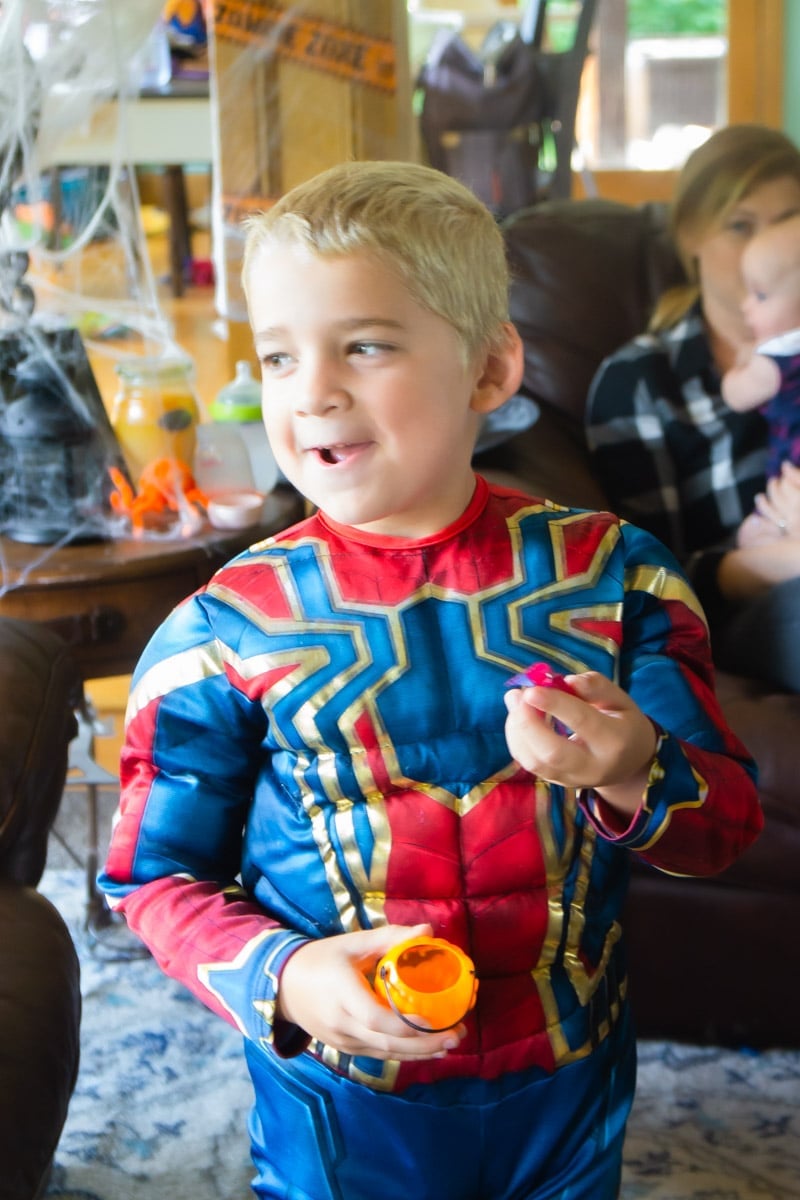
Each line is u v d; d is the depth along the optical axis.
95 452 1.60
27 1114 0.78
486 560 0.88
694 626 0.93
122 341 1.89
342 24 1.96
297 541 0.91
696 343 1.80
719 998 1.54
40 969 0.91
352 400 0.80
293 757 0.88
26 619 1.47
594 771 0.76
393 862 0.85
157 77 2.63
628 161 4.36
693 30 4.22
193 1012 1.67
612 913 0.91
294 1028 0.81
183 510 1.62
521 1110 0.88
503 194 3.46
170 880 0.88
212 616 0.90
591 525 0.93
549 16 4.24
